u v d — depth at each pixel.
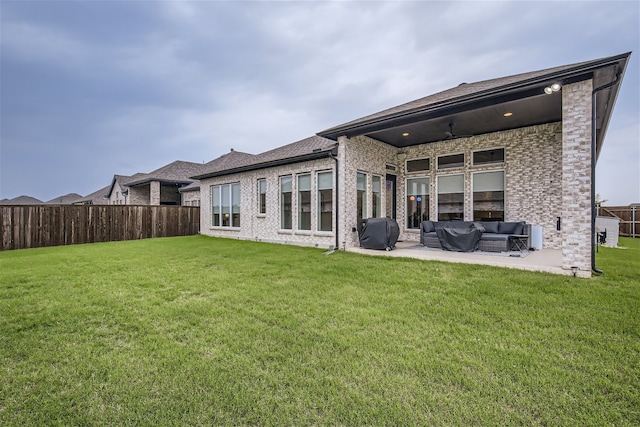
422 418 1.95
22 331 3.38
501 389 2.24
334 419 1.96
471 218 9.70
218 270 6.53
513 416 1.97
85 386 2.35
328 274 5.99
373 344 2.97
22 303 4.32
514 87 5.82
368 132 8.69
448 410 2.03
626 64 4.96
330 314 3.82
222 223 14.75
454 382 2.34
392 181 11.27
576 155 5.48
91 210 13.64
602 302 4.09
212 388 2.30
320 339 3.11
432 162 10.58
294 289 4.98
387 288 4.96
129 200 22.72
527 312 3.78
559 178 8.23
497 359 2.66
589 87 5.37
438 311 3.87
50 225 12.45
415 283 5.19
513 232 8.52
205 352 2.87
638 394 2.17
